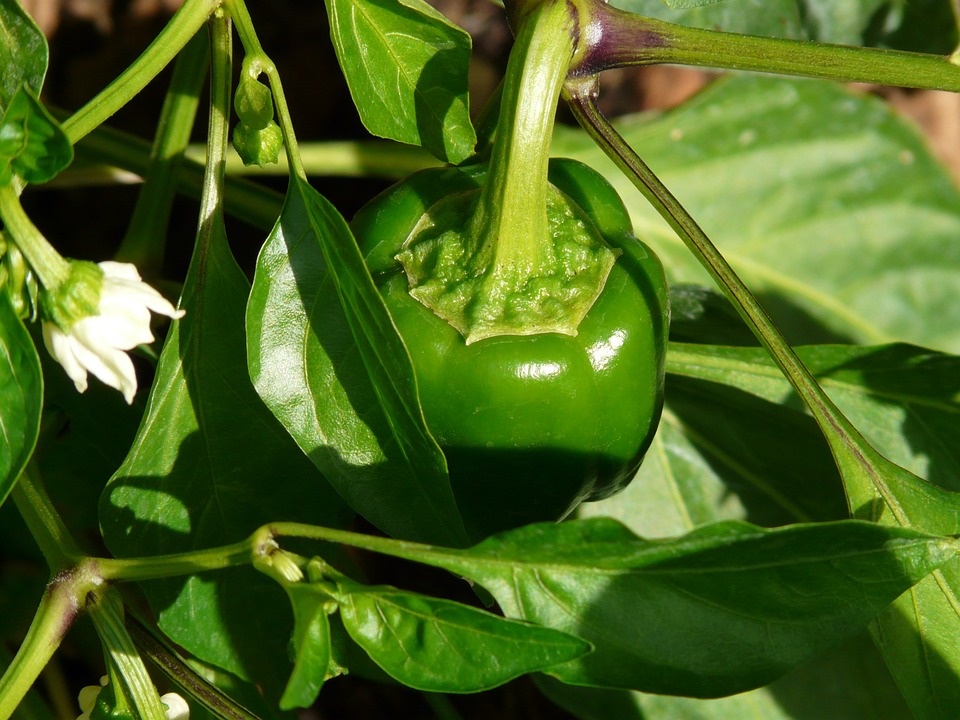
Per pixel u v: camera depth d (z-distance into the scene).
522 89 0.50
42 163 0.47
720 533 0.45
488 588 0.46
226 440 0.53
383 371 0.48
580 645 0.45
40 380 0.47
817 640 0.47
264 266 0.50
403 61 0.53
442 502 0.49
